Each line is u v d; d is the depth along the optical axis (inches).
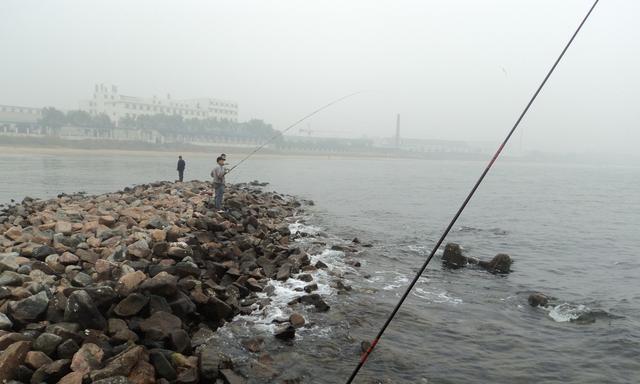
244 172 2049.7
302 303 322.0
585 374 241.8
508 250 555.8
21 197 924.6
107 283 266.7
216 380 215.0
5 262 279.7
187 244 366.3
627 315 330.3
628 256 534.6
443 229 693.3
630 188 1818.4
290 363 239.8
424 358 253.4
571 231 713.6
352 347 262.4
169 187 832.3
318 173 2128.4
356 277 401.7
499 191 1475.1
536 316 326.3
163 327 235.5
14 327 224.8
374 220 764.6
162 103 5649.6
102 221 425.7
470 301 353.7
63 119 4200.3
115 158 2970.0
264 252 423.8
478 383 229.8
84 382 187.5
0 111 4618.6
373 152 6432.1
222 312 280.4
